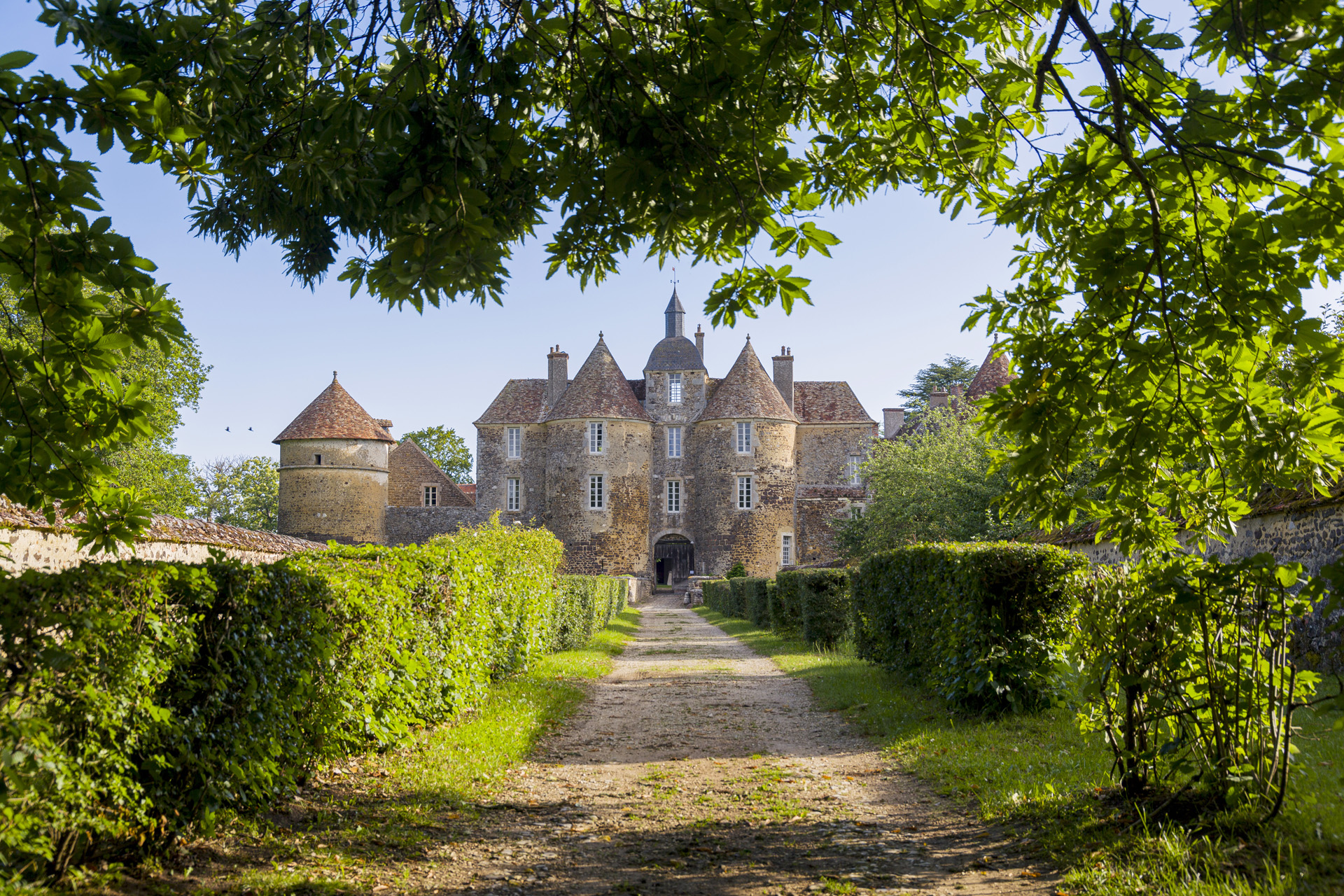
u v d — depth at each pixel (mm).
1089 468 19797
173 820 4387
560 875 4715
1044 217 5332
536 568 14773
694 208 4836
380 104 4363
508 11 5098
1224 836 4402
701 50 4875
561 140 5406
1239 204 4945
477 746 7906
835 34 5441
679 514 53375
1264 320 4859
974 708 8812
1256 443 5059
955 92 5684
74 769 3627
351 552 8070
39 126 3916
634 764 7656
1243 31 3484
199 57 4934
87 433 4973
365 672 6980
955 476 25672
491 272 5090
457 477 76250
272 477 68312
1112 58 4469
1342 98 3756
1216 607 4734
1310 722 6895
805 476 55281
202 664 4707
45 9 4414
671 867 4848
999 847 4973
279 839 5016
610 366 53062
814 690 11938
